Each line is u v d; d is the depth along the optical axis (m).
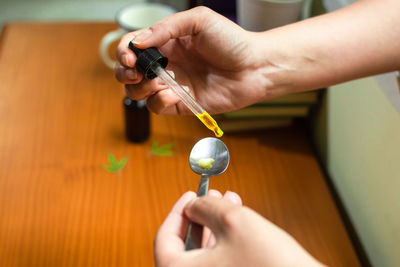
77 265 0.52
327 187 0.62
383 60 0.48
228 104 0.51
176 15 0.43
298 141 0.68
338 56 0.48
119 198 0.59
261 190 0.61
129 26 0.69
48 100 0.70
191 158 0.42
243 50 0.46
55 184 0.60
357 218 0.60
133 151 0.64
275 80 0.49
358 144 0.58
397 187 0.50
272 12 0.60
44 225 0.56
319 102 0.69
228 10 0.73
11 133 0.65
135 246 0.54
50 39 0.81
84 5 1.35
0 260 0.52
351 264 0.54
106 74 0.75
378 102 0.53
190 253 0.33
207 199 0.34
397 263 0.51
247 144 0.67
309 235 0.57
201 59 0.49
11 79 0.72
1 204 0.57
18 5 1.34
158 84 0.46
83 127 0.67
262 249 0.30
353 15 0.48
